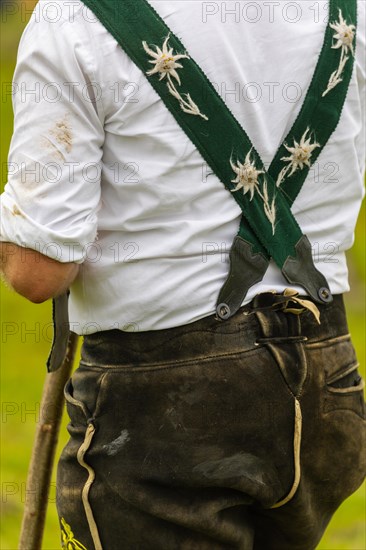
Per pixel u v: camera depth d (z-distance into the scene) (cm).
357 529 1057
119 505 597
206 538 602
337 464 626
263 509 631
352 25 615
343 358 627
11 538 1055
